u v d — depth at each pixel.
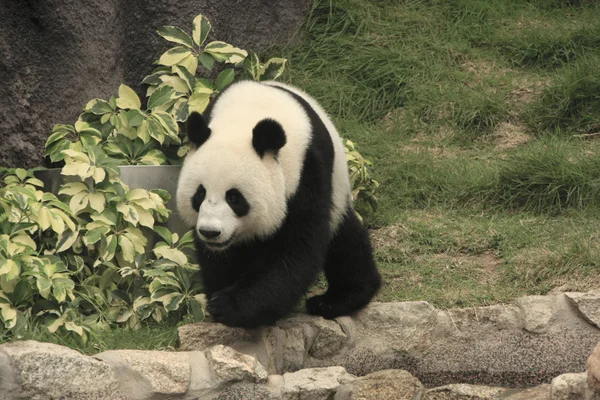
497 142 15.31
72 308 9.89
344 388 8.54
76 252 11.02
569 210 12.52
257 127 8.72
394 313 10.05
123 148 12.08
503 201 13.27
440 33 18.05
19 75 12.04
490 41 17.86
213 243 8.88
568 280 10.62
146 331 9.91
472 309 10.05
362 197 13.15
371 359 9.95
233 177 8.70
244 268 9.75
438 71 16.81
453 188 13.70
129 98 12.49
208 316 10.46
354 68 16.94
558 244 11.50
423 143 15.33
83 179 10.81
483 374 9.88
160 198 11.18
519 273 10.95
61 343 9.38
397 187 14.05
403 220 12.96
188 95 12.98
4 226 10.06
